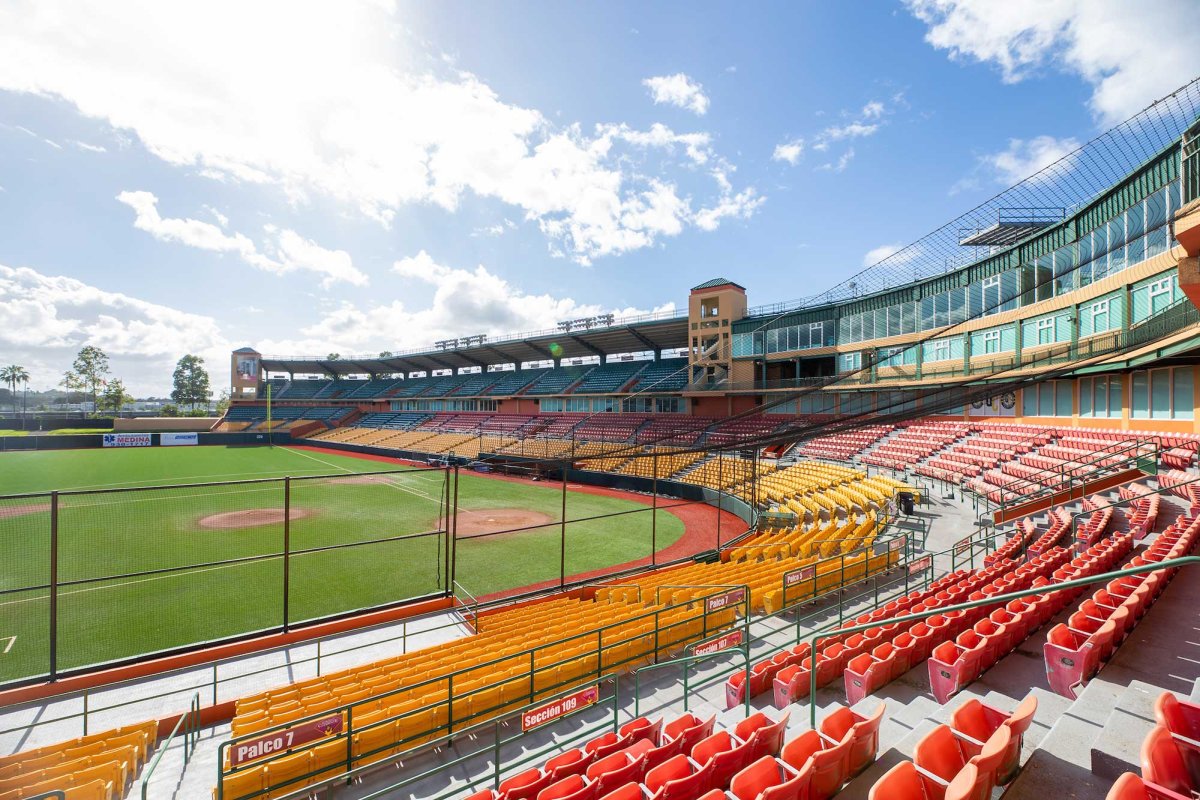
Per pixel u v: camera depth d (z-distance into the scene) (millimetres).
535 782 5996
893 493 23500
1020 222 29141
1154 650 7305
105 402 115938
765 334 44469
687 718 7375
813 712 6598
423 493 36594
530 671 8750
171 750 9148
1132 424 21562
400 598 17094
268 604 16344
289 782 6914
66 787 6949
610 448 46531
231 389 90688
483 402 74125
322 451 68062
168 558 21297
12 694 10719
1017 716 4770
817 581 14008
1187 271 7867
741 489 31328
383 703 8898
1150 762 3805
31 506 30906
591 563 21109
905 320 34719
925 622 9539
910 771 4516
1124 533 14023
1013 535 16719
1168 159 18578
